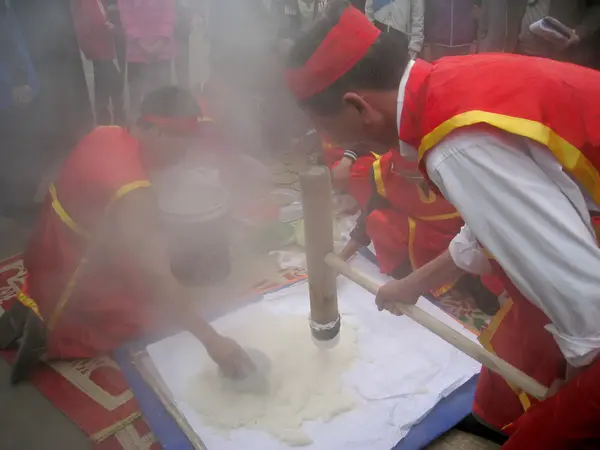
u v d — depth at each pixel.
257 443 1.25
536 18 2.43
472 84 0.76
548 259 0.71
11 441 1.35
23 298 1.60
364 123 0.88
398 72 0.85
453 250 1.11
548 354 1.05
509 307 1.16
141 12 2.95
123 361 1.53
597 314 0.72
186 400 1.37
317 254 1.23
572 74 0.82
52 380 1.53
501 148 0.72
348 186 1.98
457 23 2.92
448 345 1.50
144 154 1.38
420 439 1.26
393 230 1.79
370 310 1.65
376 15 2.96
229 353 1.31
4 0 2.38
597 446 0.82
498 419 1.23
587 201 0.81
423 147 0.77
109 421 1.38
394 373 1.42
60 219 1.44
